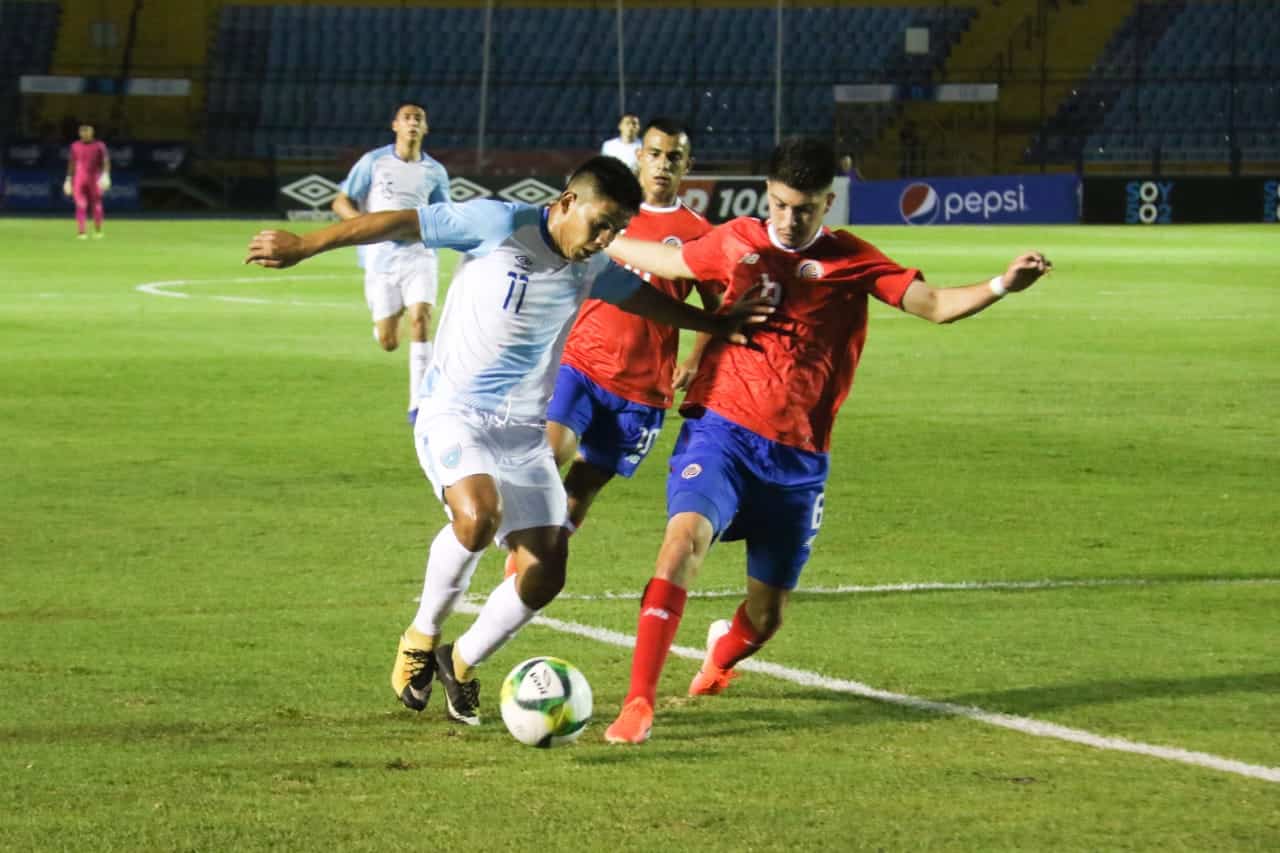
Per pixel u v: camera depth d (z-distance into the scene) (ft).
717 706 56.70
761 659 62.75
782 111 495.00
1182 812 45.98
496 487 53.93
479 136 436.35
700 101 496.64
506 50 509.35
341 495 94.53
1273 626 68.49
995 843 43.50
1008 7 507.30
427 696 55.16
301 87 497.46
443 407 55.67
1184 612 70.85
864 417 127.75
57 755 49.78
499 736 53.01
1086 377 151.74
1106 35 500.74
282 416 124.16
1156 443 116.47
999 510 93.25
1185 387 145.38
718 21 513.45
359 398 133.80
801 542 57.11
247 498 93.35
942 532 87.40
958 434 119.96
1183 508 94.22
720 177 414.82
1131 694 58.18
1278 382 148.77
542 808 45.70
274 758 49.96
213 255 299.79
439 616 54.39
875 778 48.73
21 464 102.99
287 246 51.98
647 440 75.51
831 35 508.94
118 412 124.77
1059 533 87.35
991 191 442.91
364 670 60.29
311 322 193.67
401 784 47.73
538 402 56.18
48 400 130.11
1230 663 62.54
